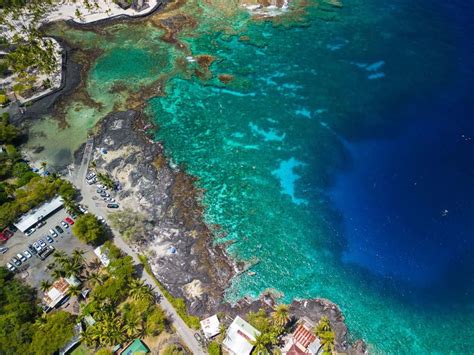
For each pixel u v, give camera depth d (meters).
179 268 73.75
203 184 88.75
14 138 96.25
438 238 80.00
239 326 63.97
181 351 61.19
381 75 114.19
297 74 115.69
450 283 74.38
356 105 106.25
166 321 65.56
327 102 107.38
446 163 91.75
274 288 72.69
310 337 63.81
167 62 120.06
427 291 73.50
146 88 111.94
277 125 102.12
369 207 85.38
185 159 93.81
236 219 82.88
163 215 82.25
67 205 77.75
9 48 120.62
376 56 120.19
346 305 71.25
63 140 97.81
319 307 70.31
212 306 69.00
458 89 108.69
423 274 75.56
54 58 115.88
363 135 99.12
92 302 64.50
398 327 68.81
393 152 95.00
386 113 103.75
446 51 120.38
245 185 89.06
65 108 106.00
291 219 83.50
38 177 85.94
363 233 81.44
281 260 76.94
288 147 97.06
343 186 89.19
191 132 100.19
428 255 77.88
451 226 81.38
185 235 79.19
